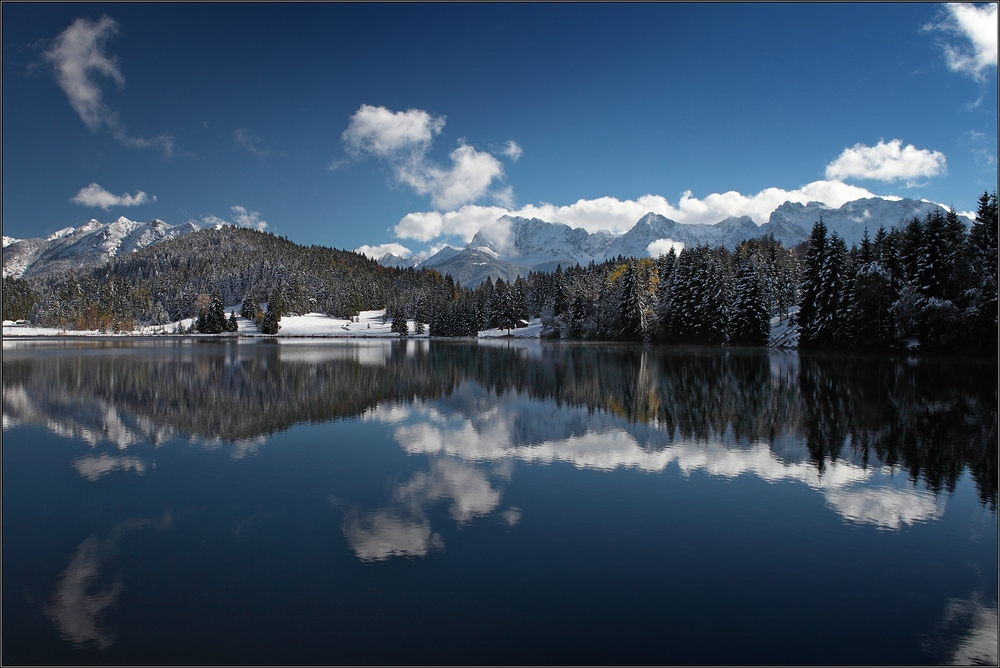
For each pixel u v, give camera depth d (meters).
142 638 6.25
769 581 7.61
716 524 9.59
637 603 6.98
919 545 8.81
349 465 13.13
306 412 20.38
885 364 40.53
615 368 38.47
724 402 22.55
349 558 8.21
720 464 13.35
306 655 5.93
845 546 8.75
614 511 10.16
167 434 16.59
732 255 90.38
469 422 18.45
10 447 14.95
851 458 13.86
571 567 7.95
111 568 7.91
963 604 7.06
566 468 12.93
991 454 14.20
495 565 8.01
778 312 79.56
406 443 15.41
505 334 119.81
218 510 10.20
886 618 6.73
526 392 25.69
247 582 7.50
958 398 23.50
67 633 6.35
